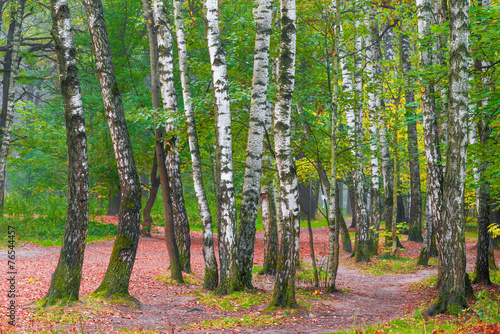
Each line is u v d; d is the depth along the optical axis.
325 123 17.78
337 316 9.00
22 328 6.57
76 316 7.47
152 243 21.97
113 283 9.10
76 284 8.16
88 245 19.83
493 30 9.29
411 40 17.95
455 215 8.64
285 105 9.09
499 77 9.98
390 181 21.98
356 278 15.55
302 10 13.78
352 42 20.17
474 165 10.48
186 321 8.28
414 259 19.17
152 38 13.84
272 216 14.27
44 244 18.73
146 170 25.77
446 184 8.72
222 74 10.51
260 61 10.61
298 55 14.84
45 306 7.79
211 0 10.51
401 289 13.12
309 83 14.99
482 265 11.80
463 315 8.20
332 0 13.62
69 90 8.03
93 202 28.45
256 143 10.71
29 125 27.34
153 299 10.13
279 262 9.20
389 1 18.81
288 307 9.06
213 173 21.27
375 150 18.36
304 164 20.09
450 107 8.61
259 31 10.59
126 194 9.27
